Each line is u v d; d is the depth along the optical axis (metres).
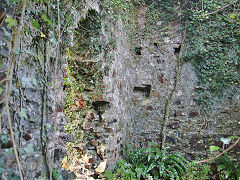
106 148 3.47
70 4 2.24
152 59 5.07
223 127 4.55
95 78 3.50
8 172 1.36
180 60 4.91
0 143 1.33
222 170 4.20
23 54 1.58
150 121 4.92
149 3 5.22
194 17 4.85
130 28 4.98
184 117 4.79
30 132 1.62
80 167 3.39
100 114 3.66
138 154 4.30
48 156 1.80
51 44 1.90
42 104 1.77
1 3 1.36
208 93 4.70
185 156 4.60
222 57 4.66
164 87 4.96
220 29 4.75
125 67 4.59
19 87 1.52
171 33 5.04
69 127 3.46
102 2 3.51
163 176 4.04
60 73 2.06
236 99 4.55
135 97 5.10
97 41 3.50
